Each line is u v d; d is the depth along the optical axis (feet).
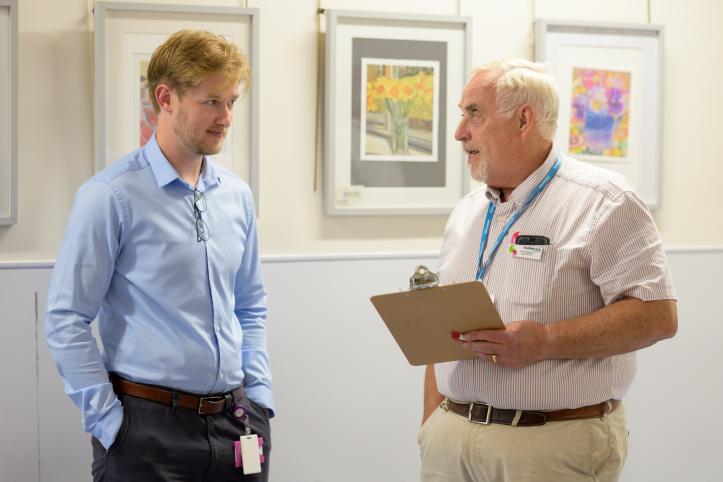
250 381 7.60
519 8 10.52
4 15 8.98
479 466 6.85
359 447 10.27
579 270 6.67
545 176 6.93
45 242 9.29
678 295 11.13
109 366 7.02
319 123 9.94
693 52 11.04
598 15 10.76
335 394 10.16
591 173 6.85
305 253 10.00
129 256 6.91
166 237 6.93
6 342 9.20
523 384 6.64
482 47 10.41
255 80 9.54
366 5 10.02
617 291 6.52
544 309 6.68
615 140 10.70
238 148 9.62
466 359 6.95
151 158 7.06
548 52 10.46
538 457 6.57
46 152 9.25
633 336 6.42
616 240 6.55
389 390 10.32
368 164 9.98
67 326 6.70
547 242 6.74
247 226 7.71
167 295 6.91
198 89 6.81
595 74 10.61
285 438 10.04
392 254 10.19
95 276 6.78
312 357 10.06
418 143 10.11
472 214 7.52
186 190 7.11
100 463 6.86
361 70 9.89
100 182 6.88
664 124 11.00
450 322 6.32
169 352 6.88
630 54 10.69
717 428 11.27
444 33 10.11
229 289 7.34
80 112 9.30
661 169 10.90
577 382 6.61
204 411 6.98
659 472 11.16
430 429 7.30
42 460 9.36
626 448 7.02
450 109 10.19
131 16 9.25
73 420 9.43
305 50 9.85
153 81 7.04
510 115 6.84
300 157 9.91
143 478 6.77
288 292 9.94
